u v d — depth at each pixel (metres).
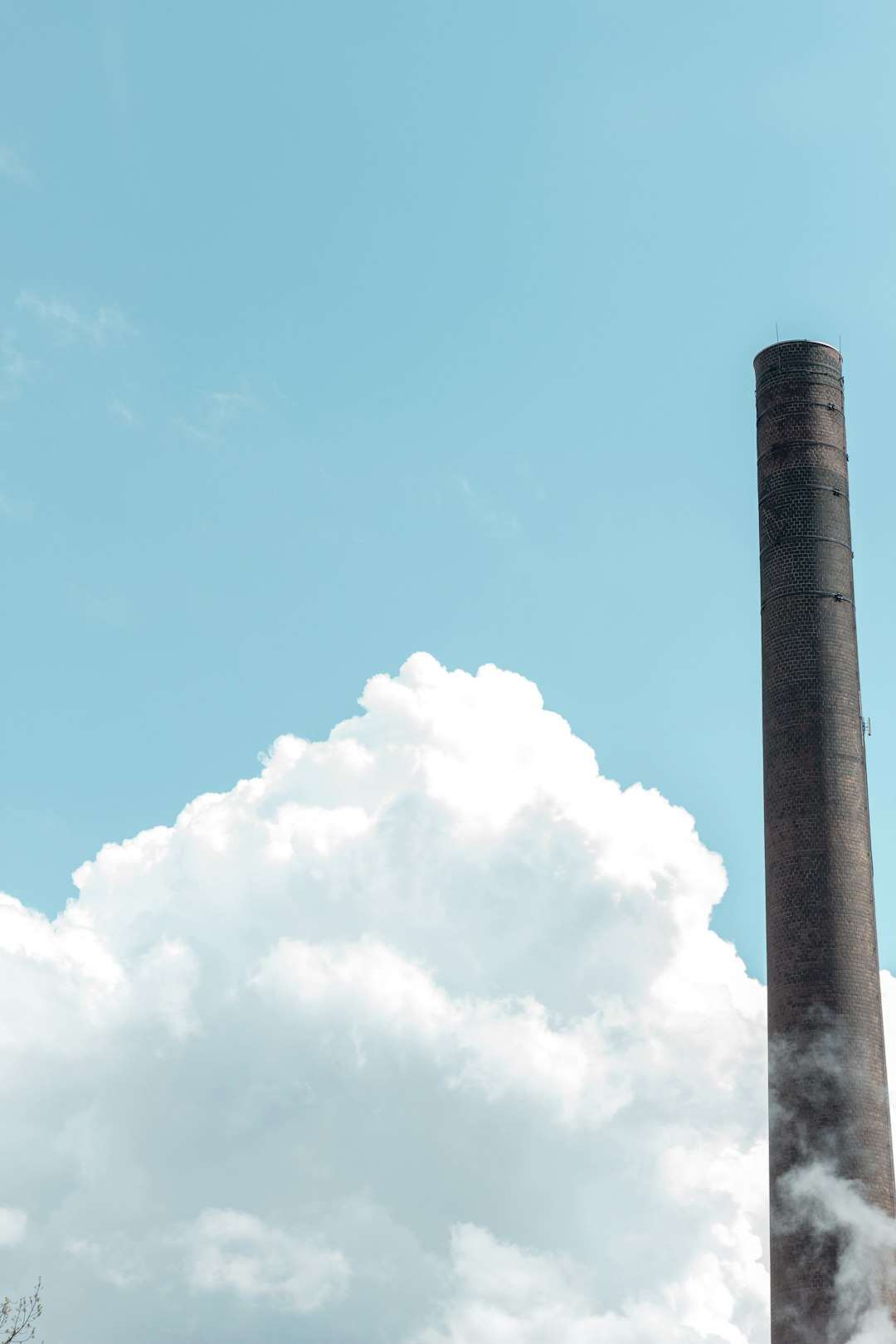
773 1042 72.31
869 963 72.88
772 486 79.81
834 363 81.19
